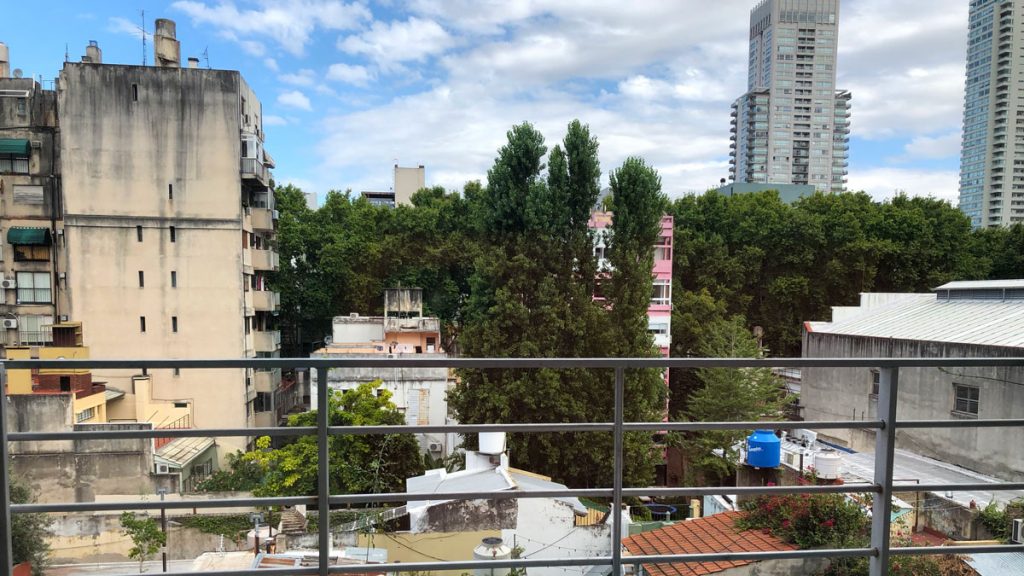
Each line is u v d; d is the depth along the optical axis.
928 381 14.80
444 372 20.94
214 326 24.20
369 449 15.67
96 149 23.48
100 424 15.16
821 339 18.61
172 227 23.95
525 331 18.38
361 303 33.00
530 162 19.78
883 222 33.28
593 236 20.27
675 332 29.19
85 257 23.58
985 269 34.00
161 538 11.66
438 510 9.30
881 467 2.40
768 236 33.69
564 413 17.22
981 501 9.58
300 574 2.17
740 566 6.42
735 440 20.98
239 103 24.42
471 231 33.78
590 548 9.26
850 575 5.92
